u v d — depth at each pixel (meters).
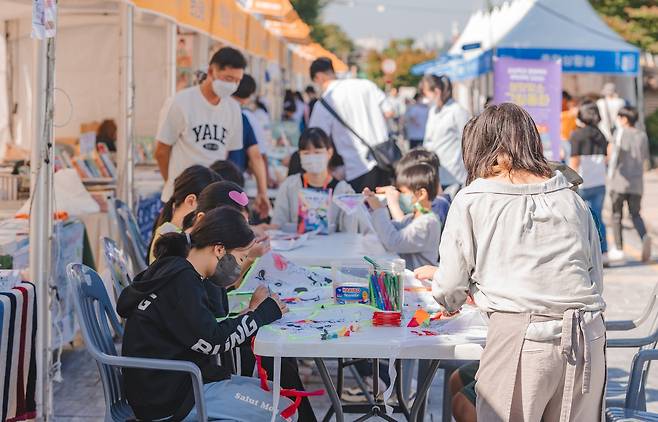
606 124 16.23
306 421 3.63
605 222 14.17
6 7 7.22
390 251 4.91
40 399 4.37
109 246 4.27
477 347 3.07
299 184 6.17
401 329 3.29
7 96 8.92
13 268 4.72
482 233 2.93
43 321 4.39
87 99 10.09
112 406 3.46
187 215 4.16
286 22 11.98
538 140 3.05
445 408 4.14
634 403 3.52
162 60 10.59
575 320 2.81
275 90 21.83
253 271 4.20
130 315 3.34
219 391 3.33
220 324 3.28
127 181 6.77
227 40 8.37
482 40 14.76
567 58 12.98
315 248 5.23
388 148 8.10
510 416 2.87
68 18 9.62
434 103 9.84
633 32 27.11
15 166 6.84
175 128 6.38
